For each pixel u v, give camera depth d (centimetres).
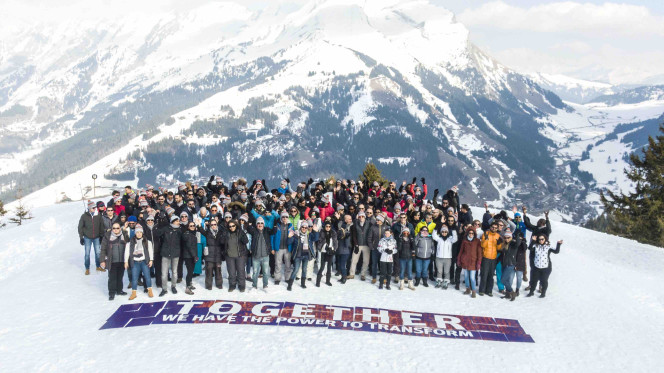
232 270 1916
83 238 2111
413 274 2222
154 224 1891
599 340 1667
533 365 1478
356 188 2656
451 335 1644
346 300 1883
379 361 1445
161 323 1620
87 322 1616
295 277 2025
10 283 1991
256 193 2512
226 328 1605
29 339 1491
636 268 2580
